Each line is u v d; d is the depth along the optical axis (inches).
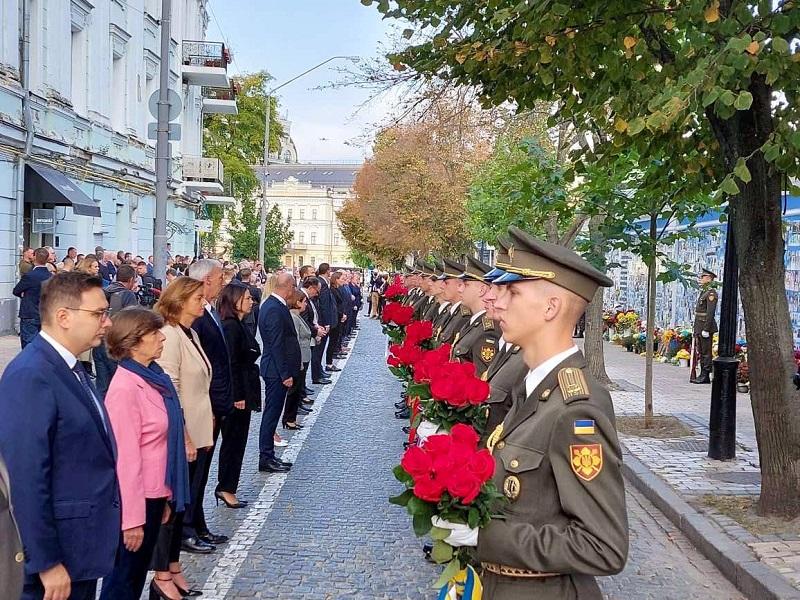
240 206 2298.2
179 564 203.9
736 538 239.3
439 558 101.1
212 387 238.4
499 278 109.6
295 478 322.3
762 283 255.3
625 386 584.4
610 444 98.6
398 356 276.2
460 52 278.1
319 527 260.5
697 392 565.6
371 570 223.5
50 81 807.1
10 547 93.4
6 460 121.4
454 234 1162.6
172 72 1328.7
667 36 279.1
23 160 744.3
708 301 613.9
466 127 528.4
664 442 382.3
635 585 218.8
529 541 96.1
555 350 107.3
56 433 127.6
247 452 367.9
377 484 315.6
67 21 849.5
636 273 1071.6
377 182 1354.6
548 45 249.9
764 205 252.4
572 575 102.5
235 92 1683.1
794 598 193.3
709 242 797.2
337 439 399.2
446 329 306.5
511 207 409.4
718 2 215.0
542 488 100.4
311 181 4968.0
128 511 160.7
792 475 258.1
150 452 169.0
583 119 297.3
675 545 252.2
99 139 960.3
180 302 213.9
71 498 128.9
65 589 125.8
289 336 334.6
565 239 525.7
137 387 167.0
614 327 1021.8
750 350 261.6
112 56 1016.2
